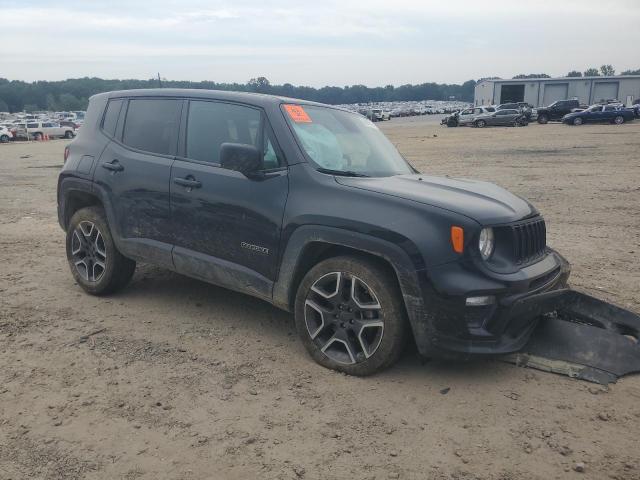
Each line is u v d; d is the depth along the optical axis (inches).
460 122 1868.8
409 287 134.4
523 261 143.5
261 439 118.5
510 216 141.6
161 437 119.0
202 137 179.0
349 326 146.8
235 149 153.2
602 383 142.2
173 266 182.2
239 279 165.5
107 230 200.2
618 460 112.2
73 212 219.9
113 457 112.1
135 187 187.9
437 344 134.4
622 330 158.2
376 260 143.6
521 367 152.2
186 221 175.8
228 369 150.8
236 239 164.4
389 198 141.6
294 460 111.5
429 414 128.6
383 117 2992.1
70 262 213.3
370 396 136.3
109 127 205.5
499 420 126.3
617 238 303.3
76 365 152.3
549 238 305.1
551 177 556.4
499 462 111.3
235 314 192.7
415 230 134.3
